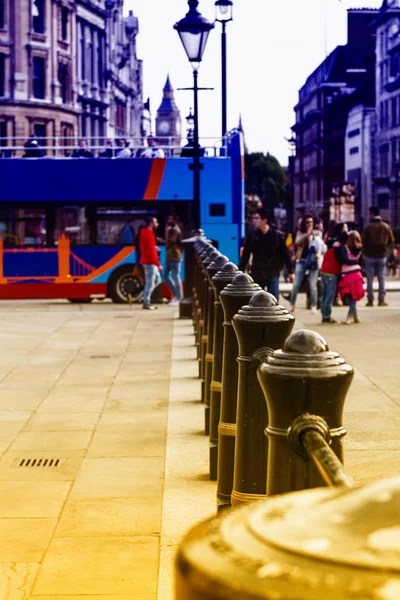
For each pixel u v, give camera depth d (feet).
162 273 83.92
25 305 88.84
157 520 20.70
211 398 25.00
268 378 9.26
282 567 3.33
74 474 25.11
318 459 6.88
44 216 90.38
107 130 312.91
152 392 38.22
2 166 90.27
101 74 294.66
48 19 254.27
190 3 74.49
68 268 90.17
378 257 77.15
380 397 34.78
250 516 3.86
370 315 68.69
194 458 26.84
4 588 16.42
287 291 97.71
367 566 3.24
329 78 444.96
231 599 3.29
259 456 16.01
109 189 90.22
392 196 336.08
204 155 91.61
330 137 428.15
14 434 30.27
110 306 86.33
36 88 254.68
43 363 46.93
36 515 21.18
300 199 492.54
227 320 20.12
